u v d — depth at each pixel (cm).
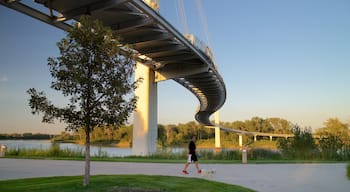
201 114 7219
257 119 14938
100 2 1772
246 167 1673
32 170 1366
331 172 1461
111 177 1005
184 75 3297
